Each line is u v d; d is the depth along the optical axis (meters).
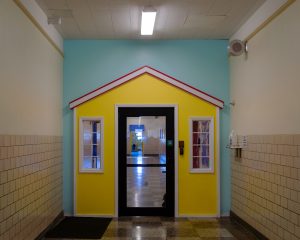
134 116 6.69
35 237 4.89
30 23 4.74
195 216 6.61
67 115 6.77
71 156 6.72
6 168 3.82
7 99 3.88
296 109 4.03
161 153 6.68
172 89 6.70
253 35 5.53
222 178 6.77
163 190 6.66
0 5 3.69
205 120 6.70
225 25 6.12
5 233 3.77
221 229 5.77
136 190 6.65
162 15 5.66
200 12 5.52
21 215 4.30
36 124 5.02
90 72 6.86
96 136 6.70
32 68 4.83
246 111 5.84
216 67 6.88
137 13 5.57
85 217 6.53
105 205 6.59
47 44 5.67
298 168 3.97
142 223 6.13
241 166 6.07
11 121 4.00
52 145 5.93
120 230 5.67
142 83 6.70
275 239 4.61
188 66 6.88
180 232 5.57
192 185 6.64
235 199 6.41
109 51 6.90
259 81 5.25
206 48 6.90
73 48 6.88
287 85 4.27
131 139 6.68
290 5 4.19
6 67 3.86
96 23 6.00
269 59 4.86
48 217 5.62
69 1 5.04
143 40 6.92
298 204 3.97
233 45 5.82
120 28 6.27
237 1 5.06
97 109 6.66
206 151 6.72
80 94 6.84
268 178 4.86
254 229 5.39
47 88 5.66
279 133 4.51
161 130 6.70
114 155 6.63
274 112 4.68
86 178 6.61
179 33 6.57
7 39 3.89
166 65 6.90
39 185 5.11
